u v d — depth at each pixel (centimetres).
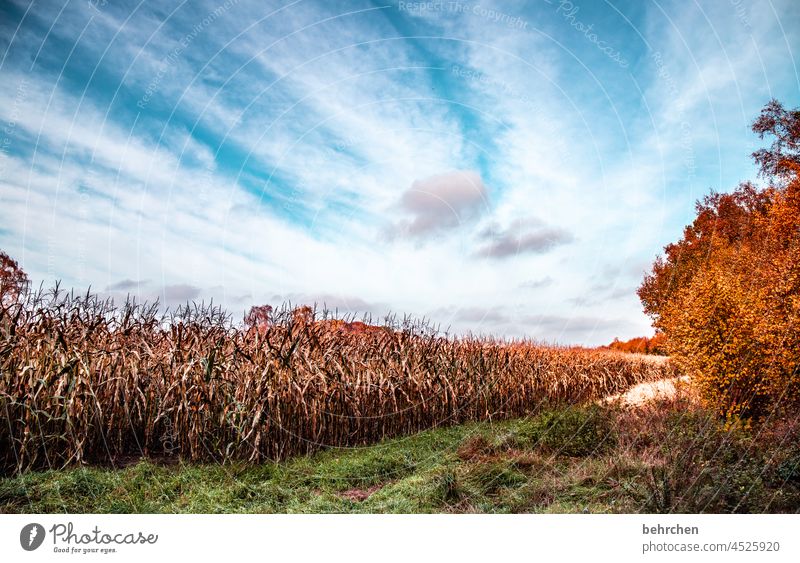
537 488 669
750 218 1482
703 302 972
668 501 573
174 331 889
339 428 943
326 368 954
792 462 650
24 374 721
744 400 883
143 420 819
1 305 797
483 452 858
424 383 1132
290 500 666
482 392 1246
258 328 949
